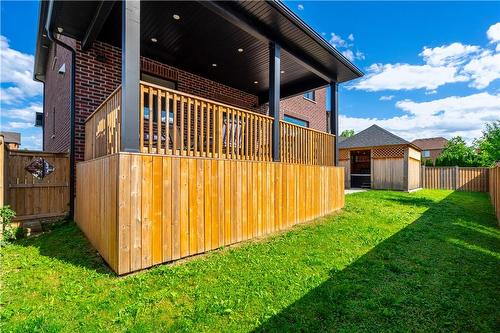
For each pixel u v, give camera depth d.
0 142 4.46
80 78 5.36
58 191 5.57
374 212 7.07
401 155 13.42
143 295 2.70
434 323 2.38
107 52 5.68
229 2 4.26
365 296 2.82
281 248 4.20
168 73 6.74
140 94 3.34
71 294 2.67
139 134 3.32
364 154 16.05
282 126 5.57
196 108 3.90
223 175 4.22
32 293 2.71
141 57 6.26
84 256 3.64
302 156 6.12
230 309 2.51
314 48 5.75
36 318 2.29
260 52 6.14
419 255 4.03
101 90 5.61
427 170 15.63
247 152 4.71
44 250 3.90
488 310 2.56
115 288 2.81
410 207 8.03
